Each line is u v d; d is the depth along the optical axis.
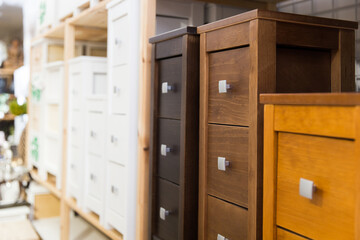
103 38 2.87
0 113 5.03
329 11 1.60
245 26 1.13
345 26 1.24
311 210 0.86
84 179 2.25
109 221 1.91
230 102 1.21
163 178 1.57
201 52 1.33
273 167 0.95
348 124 0.76
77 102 2.37
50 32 2.86
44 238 2.64
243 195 1.17
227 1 1.87
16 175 2.97
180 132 1.44
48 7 3.02
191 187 1.41
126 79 1.74
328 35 1.23
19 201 2.83
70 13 2.55
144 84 1.65
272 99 0.94
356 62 1.51
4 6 5.37
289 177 0.92
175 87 1.47
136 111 1.71
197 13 1.88
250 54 1.11
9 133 5.21
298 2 1.76
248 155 1.13
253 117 1.10
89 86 2.27
